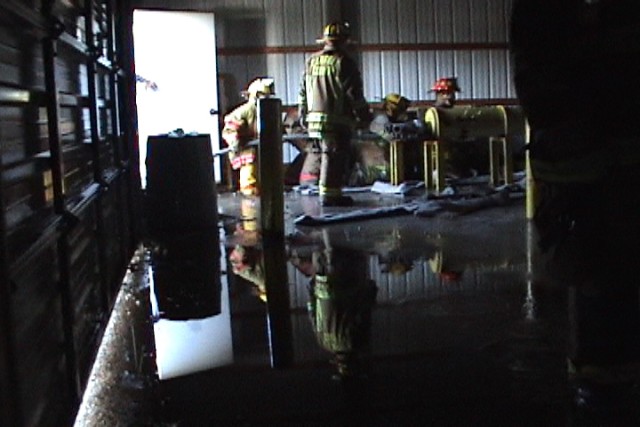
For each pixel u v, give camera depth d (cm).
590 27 203
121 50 510
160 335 302
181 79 1059
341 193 760
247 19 1120
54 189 220
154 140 596
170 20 1045
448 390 218
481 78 1211
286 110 1114
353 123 743
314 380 235
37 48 212
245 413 210
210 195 611
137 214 557
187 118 1066
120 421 210
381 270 413
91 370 255
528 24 211
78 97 299
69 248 237
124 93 509
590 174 206
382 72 1171
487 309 312
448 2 1183
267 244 522
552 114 212
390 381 229
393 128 852
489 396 211
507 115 859
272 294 368
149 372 253
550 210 216
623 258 211
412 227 582
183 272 434
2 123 167
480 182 961
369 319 308
